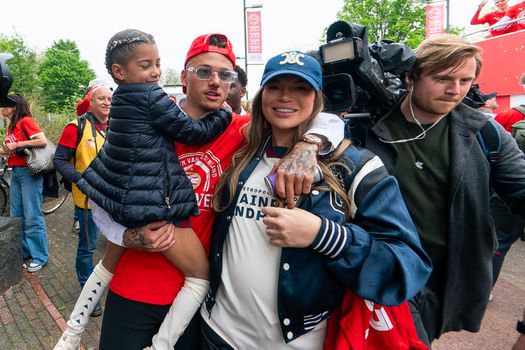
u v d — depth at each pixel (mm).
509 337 2672
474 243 1464
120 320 1437
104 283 1636
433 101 1424
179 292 1432
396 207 1159
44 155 3682
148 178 1299
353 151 1242
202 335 1441
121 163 1312
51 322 2855
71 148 2957
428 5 12906
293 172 1094
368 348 1223
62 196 7223
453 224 1437
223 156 1470
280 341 1227
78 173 2904
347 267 1067
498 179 1498
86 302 1640
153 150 1313
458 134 1471
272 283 1208
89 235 3090
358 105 1652
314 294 1144
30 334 2707
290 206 1103
